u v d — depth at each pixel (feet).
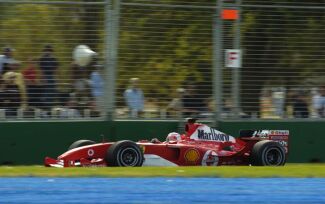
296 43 200.54
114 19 188.65
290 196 99.14
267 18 198.70
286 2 200.44
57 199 93.15
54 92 184.75
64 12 184.96
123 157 157.69
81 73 186.80
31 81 182.70
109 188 104.01
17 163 182.39
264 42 198.70
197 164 171.73
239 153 176.24
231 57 195.52
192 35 194.90
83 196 95.86
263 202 93.86
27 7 181.88
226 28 196.95
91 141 171.94
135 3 190.60
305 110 201.87
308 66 201.36
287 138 179.73
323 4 202.28
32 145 183.52
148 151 165.99
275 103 199.82
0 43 179.83
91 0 189.47
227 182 113.91
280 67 199.93
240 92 197.67
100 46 188.24
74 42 186.09
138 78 191.52
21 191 99.91
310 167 153.79
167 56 193.57
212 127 195.11
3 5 179.93
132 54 190.90
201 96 195.52
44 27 183.32
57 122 184.96
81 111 187.32
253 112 198.49
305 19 200.75
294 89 200.85
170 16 193.36
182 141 171.53
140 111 191.72
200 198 95.96
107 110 188.96
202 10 195.42
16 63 181.37
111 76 188.96
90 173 126.11
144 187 105.81
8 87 180.96
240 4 197.06
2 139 181.16
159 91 192.95
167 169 139.23
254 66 198.18
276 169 143.13
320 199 96.73
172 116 193.88
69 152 160.15
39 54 183.01
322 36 202.08
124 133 189.98
